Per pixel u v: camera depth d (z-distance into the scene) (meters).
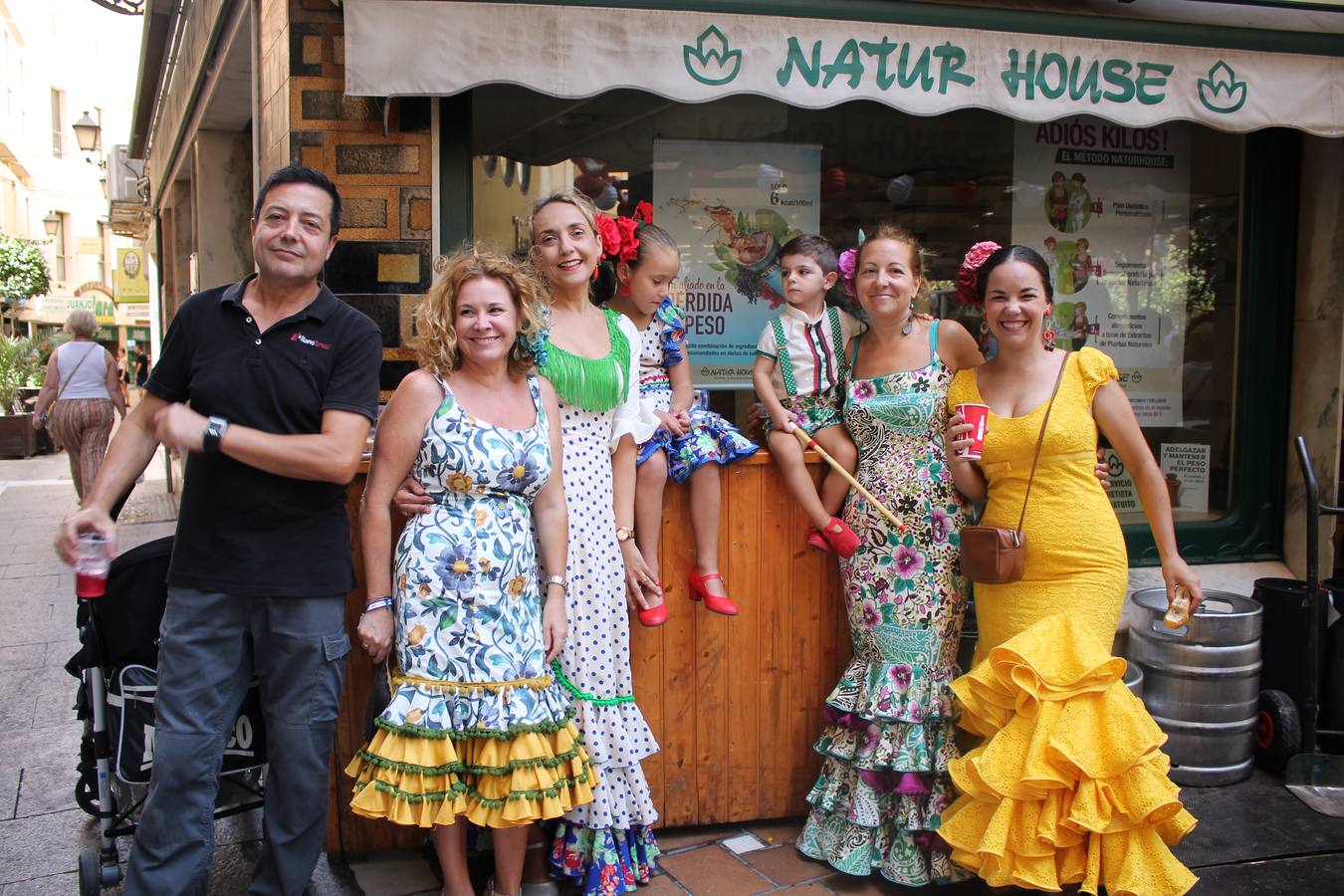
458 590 2.80
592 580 3.18
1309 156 5.02
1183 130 5.12
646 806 3.24
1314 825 3.76
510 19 3.51
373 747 2.79
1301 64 4.28
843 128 4.76
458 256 2.95
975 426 3.15
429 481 2.87
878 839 3.39
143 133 13.75
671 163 4.56
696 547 3.53
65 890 3.24
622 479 3.32
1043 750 2.96
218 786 2.99
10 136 29.41
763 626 3.64
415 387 2.84
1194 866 3.48
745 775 3.68
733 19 3.68
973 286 3.42
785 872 3.44
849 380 3.51
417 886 3.30
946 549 3.38
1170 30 4.10
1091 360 3.24
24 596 6.70
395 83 3.45
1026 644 3.05
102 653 3.04
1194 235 5.18
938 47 3.88
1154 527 3.27
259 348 2.72
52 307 29.27
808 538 3.58
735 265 4.69
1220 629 4.02
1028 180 5.00
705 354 4.70
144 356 23.33
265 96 4.68
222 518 2.72
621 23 3.59
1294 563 5.09
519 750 2.79
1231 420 5.20
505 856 3.00
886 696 3.36
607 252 3.41
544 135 4.27
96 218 34.38
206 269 8.57
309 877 2.88
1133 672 3.60
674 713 3.61
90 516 2.70
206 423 2.60
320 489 2.78
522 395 2.97
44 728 4.52
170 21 8.82
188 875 2.76
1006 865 3.00
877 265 3.31
